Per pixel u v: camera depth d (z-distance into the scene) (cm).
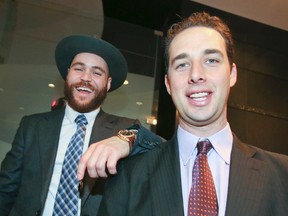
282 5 243
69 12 246
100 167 75
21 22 234
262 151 83
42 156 129
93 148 82
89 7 250
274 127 251
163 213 70
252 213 67
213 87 83
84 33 246
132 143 89
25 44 230
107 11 254
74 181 123
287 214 68
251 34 263
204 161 79
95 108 148
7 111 212
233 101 244
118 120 147
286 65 270
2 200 126
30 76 224
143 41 260
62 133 140
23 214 119
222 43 89
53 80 227
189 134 85
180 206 71
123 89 241
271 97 258
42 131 138
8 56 224
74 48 159
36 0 242
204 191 73
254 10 253
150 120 238
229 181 74
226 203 71
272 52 268
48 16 242
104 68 158
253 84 255
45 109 219
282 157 81
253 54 260
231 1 243
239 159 78
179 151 84
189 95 84
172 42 93
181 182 78
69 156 130
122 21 261
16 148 136
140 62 253
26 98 219
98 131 138
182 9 242
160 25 264
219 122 84
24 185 126
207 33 88
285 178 74
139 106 241
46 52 233
